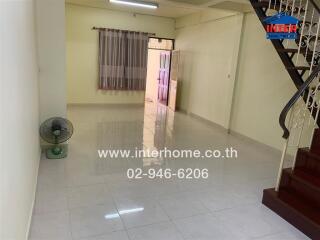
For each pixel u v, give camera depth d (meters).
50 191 2.76
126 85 7.77
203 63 6.66
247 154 4.37
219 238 2.21
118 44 7.39
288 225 2.45
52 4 3.41
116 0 5.79
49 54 3.54
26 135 2.13
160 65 8.77
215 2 4.68
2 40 1.24
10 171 1.42
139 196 2.80
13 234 1.50
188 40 7.34
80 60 7.20
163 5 6.09
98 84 7.49
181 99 7.84
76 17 6.91
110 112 6.96
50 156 3.60
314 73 2.55
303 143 3.96
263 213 2.62
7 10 1.37
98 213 2.44
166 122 6.34
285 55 3.24
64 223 2.27
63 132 3.55
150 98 9.52
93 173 3.26
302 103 3.31
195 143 4.80
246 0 4.46
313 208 2.46
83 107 7.34
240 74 5.36
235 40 5.40
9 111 1.41
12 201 1.47
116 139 4.70
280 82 4.39
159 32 7.86
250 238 2.24
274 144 4.53
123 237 2.14
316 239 2.23
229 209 2.66
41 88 3.61
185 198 2.82
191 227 2.33
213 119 6.27
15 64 1.61
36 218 2.30
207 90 6.49
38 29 3.43
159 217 2.45
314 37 3.18
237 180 3.33
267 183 3.28
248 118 5.15
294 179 2.68
